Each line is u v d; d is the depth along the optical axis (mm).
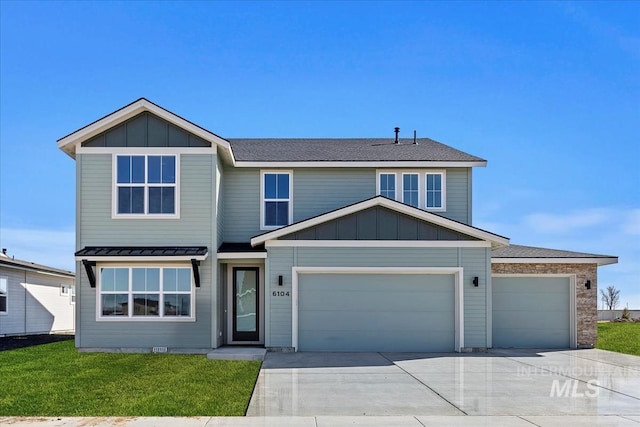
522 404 9109
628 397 9664
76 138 15562
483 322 15688
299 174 18094
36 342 18906
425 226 15867
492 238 15695
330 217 15695
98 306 15414
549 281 17625
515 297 17562
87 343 15375
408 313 15812
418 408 8812
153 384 10469
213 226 15727
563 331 17469
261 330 17047
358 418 8141
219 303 16219
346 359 14055
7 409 8523
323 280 15836
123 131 15828
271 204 17969
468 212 18125
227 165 17781
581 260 17359
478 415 8367
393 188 18156
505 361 13906
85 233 15617
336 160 17797
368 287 15852
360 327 15750
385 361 13750
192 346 15422
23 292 22750
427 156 18344
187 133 15867
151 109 15625
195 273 15312
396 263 15734
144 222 15711
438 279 15930
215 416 8195
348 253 15734
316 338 15688
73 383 10523
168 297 15570
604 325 28609
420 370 12398
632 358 14648
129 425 7688
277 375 11641
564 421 8031
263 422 7898
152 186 15773
